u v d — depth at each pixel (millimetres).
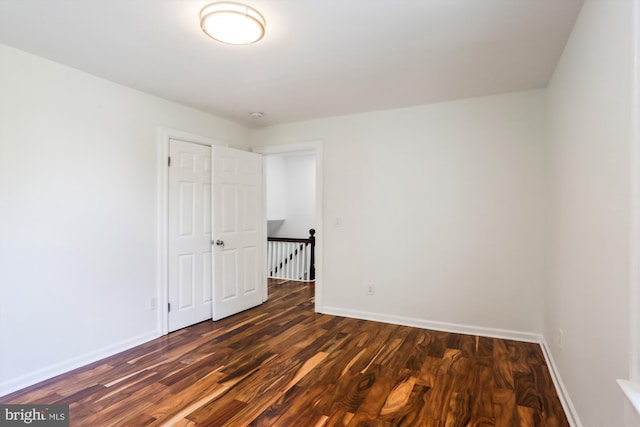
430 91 3119
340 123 3926
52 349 2457
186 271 3523
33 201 2367
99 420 1927
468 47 2270
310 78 2809
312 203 7465
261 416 1966
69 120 2572
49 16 1897
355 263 3873
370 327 3535
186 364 2654
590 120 1646
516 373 2477
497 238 3232
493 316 3250
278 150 4309
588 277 1661
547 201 2932
